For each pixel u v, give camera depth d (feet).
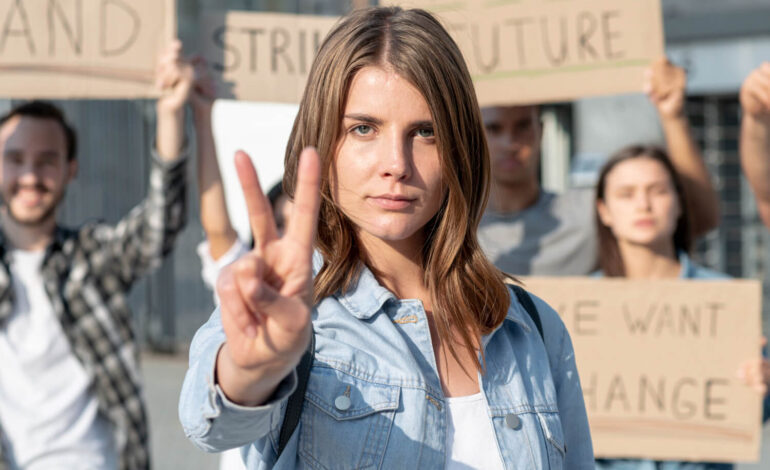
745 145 10.12
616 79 10.11
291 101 10.39
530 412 4.77
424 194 4.45
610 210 10.71
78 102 28.12
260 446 4.32
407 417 4.34
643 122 23.63
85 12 10.09
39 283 10.32
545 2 10.21
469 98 4.65
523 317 5.16
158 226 10.49
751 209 23.70
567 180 24.12
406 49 4.38
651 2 10.03
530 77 10.27
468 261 4.90
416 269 4.91
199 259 28.76
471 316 4.79
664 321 10.09
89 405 10.29
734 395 9.88
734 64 23.40
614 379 10.16
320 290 4.58
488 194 4.96
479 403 4.68
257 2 26.40
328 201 4.63
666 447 9.99
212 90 10.39
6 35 10.04
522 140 11.45
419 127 4.42
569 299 10.31
